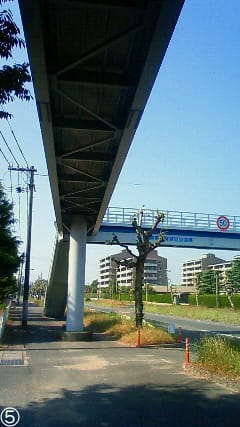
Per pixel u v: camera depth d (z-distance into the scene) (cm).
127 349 2131
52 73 1270
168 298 9812
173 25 987
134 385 1228
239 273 8569
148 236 2694
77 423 855
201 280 10281
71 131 1694
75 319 2812
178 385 1223
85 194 2617
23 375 1390
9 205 3044
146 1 1017
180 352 2017
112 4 1023
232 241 4934
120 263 2712
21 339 2581
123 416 909
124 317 3391
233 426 844
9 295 4619
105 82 1324
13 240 3084
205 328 3750
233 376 1237
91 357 1833
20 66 667
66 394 1112
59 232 3512
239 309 6372
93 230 3325
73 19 1087
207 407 984
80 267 2925
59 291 4594
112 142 1842
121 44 1197
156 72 1180
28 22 941
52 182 2222
